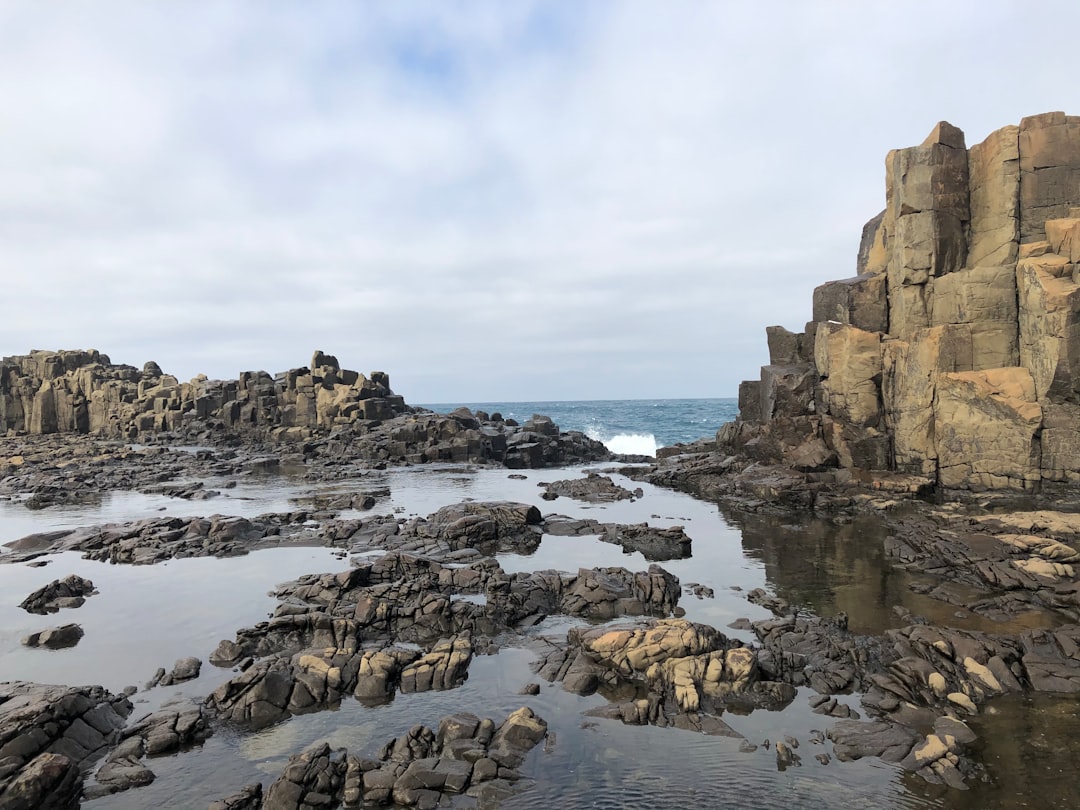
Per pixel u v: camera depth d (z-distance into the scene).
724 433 43.12
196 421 65.44
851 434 32.94
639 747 11.11
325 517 29.94
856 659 14.27
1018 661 13.79
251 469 48.53
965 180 30.95
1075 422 25.14
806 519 28.77
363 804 9.73
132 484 42.03
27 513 32.66
